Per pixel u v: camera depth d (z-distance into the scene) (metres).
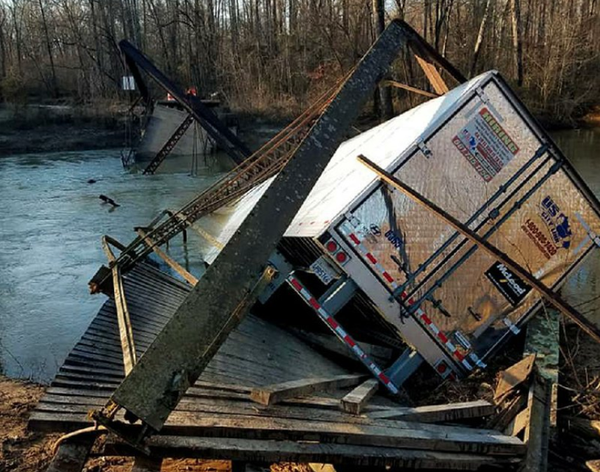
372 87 5.09
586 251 6.75
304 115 10.28
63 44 47.94
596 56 35.97
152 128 27.78
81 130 35.31
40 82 47.56
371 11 34.19
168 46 49.28
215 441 3.78
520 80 35.53
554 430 4.94
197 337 3.70
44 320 9.87
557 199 6.59
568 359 6.51
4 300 10.80
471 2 36.78
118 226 16.20
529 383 5.04
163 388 3.55
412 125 7.05
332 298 6.16
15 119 35.41
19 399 6.64
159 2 49.50
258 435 3.89
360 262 6.11
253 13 47.94
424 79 33.41
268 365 6.21
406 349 6.41
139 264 10.12
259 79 38.94
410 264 6.21
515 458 4.28
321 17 37.88
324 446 3.95
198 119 22.70
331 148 4.47
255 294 3.96
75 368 5.25
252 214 4.02
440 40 38.09
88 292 11.21
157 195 20.41
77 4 51.25
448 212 6.32
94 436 3.79
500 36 38.75
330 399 4.83
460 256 6.32
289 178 4.22
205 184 22.36
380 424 4.34
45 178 24.31
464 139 6.29
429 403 5.93
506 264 5.74
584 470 4.62
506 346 6.99
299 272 8.29
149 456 3.66
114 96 44.31
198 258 12.91
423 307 6.27
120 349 6.03
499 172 6.40
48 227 16.19
